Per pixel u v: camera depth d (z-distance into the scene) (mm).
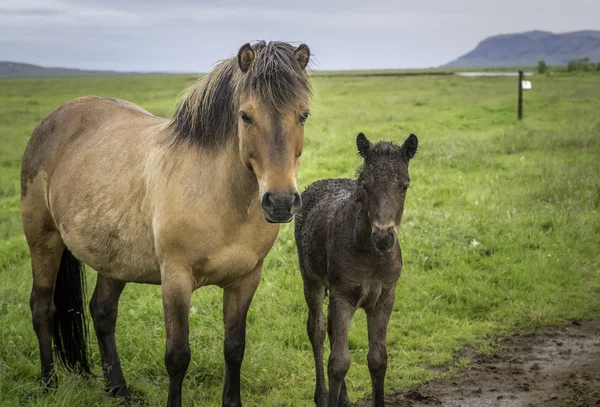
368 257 3982
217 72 4000
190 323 6016
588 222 8789
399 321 6230
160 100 31531
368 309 4227
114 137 4715
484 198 9922
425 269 7461
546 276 7164
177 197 3920
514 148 14656
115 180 4406
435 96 29875
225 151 3863
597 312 6445
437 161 13250
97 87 51406
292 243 7984
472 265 7445
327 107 25438
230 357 4230
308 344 5750
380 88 37469
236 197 3850
